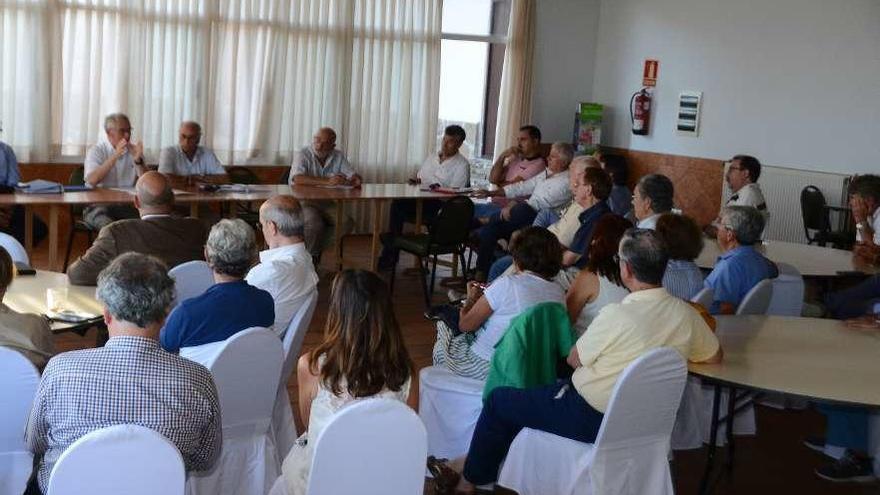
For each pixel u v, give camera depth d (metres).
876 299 5.06
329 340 2.53
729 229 4.39
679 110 9.52
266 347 2.92
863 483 4.02
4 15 7.32
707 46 9.19
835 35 7.99
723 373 3.07
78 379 2.16
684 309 3.10
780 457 4.28
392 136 9.38
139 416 2.17
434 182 8.05
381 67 9.16
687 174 9.45
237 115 8.56
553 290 3.64
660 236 3.09
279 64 8.64
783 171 8.41
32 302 3.44
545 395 3.14
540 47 10.15
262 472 3.04
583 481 3.00
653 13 9.77
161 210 4.16
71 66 7.63
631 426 2.94
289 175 8.30
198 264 3.88
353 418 2.20
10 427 2.48
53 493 1.94
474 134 10.27
